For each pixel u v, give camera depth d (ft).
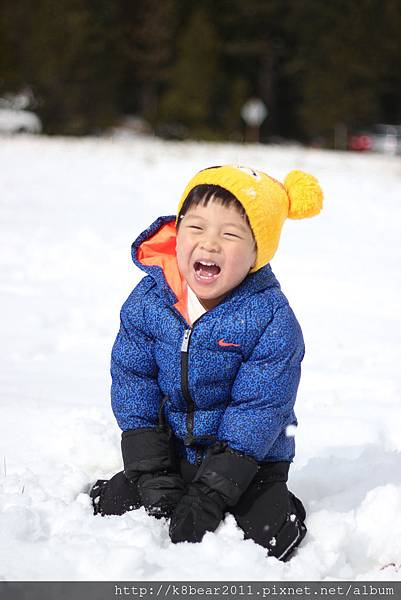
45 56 172.04
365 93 191.11
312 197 13.87
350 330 27.04
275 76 212.64
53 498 14.12
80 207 53.42
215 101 195.42
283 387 13.07
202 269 13.17
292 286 32.71
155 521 13.17
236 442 12.96
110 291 30.63
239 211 13.08
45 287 30.96
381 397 20.66
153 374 13.79
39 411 18.31
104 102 179.73
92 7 186.70
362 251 42.14
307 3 197.16
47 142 117.70
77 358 23.27
